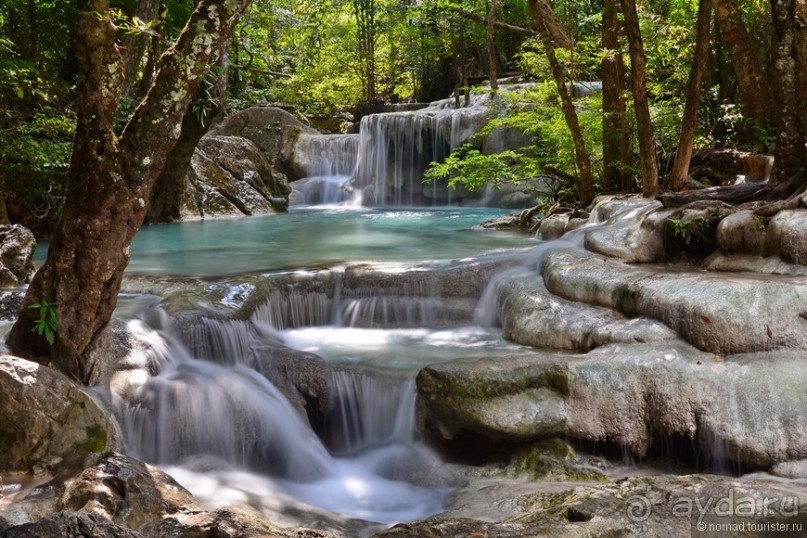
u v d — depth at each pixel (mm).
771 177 6938
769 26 10227
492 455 5258
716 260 6457
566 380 5145
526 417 5094
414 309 7281
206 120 13375
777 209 6219
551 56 10078
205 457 5293
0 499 3904
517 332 6418
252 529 3477
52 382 4477
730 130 10234
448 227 12688
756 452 4730
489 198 17109
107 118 4676
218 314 6336
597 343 5703
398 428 5668
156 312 6113
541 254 7602
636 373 5082
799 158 6734
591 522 3586
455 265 7625
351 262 8141
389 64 25000
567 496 4383
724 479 4062
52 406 4418
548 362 5254
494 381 5164
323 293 7434
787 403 4781
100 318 5109
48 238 12148
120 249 4922
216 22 4645
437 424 5375
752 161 8750
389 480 5324
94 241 4820
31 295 4996
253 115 19594
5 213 11156
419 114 17906
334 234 11703
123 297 6832
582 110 13500
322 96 24703
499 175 13164
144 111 4699
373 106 23312
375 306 7305
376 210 16750
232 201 15555
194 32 4613
